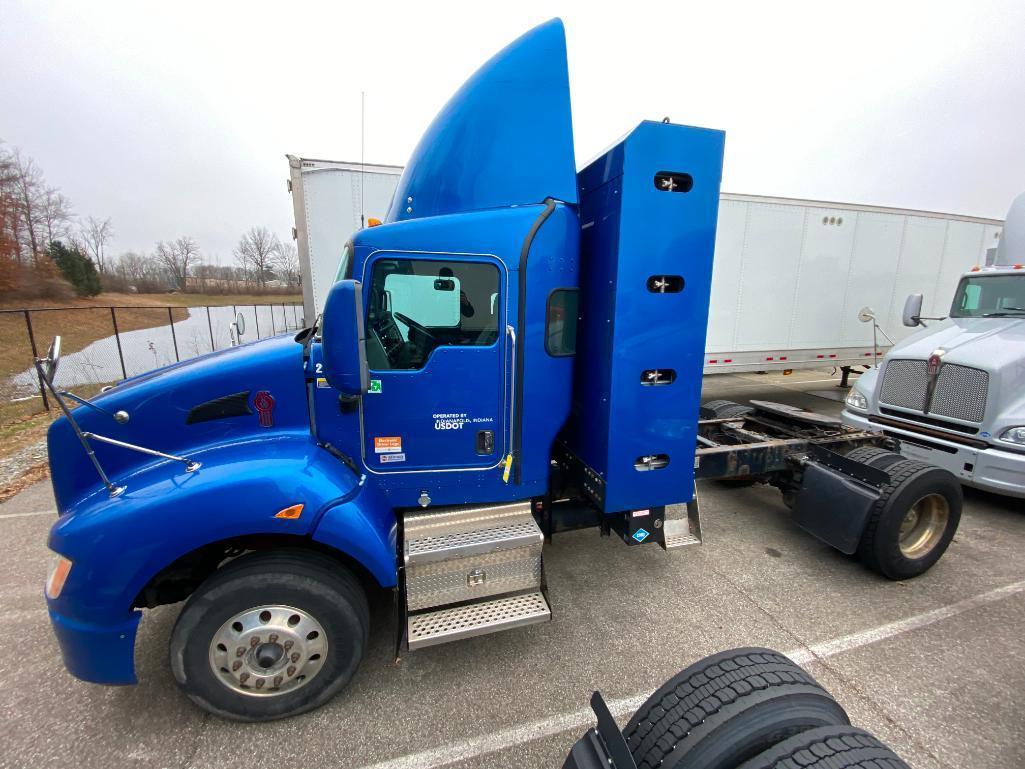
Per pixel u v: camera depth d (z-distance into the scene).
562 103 2.52
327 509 2.13
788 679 1.56
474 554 2.40
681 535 2.99
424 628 2.31
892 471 3.27
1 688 2.42
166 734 2.15
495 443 2.63
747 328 7.32
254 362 2.37
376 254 2.32
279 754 2.05
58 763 2.02
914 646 2.72
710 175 2.44
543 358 2.59
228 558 2.45
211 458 2.23
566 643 2.73
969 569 3.55
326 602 2.12
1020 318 4.75
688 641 2.75
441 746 2.09
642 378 2.57
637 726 1.58
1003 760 2.03
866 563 3.34
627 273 2.42
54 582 2.00
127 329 20.02
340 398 2.40
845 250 7.63
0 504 4.82
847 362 8.10
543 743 2.10
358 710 2.27
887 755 1.29
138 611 2.07
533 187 2.51
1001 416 4.03
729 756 1.38
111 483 2.14
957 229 8.40
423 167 2.61
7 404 9.21
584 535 4.03
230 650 2.08
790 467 3.87
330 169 5.71
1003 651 2.69
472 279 2.43
